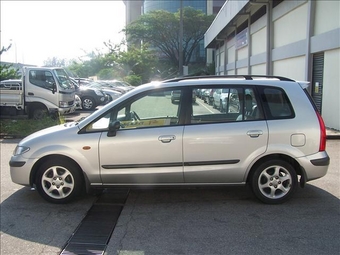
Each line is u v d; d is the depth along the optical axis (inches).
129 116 186.2
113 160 180.7
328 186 214.1
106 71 1841.8
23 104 492.4
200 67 2517.2
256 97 181.9
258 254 135.9
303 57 514.0
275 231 155.0
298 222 163.8
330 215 171.5
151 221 167.9
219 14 1203.9
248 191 206.7
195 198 197.5
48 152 184.1
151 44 2743.6
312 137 179.3
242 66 984.3
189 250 139.9
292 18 564.4
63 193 189.6
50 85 487.2
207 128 178.5
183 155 178.7
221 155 178.5
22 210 183.5
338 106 411.5
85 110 697.6
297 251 137.6
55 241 149.5
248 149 178.2
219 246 142.6
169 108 183.6
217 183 182.9
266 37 703.1
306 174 180.7
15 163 189.5
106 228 161.6
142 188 191.9
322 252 136.7
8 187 221.9
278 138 178.1
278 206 183.2
